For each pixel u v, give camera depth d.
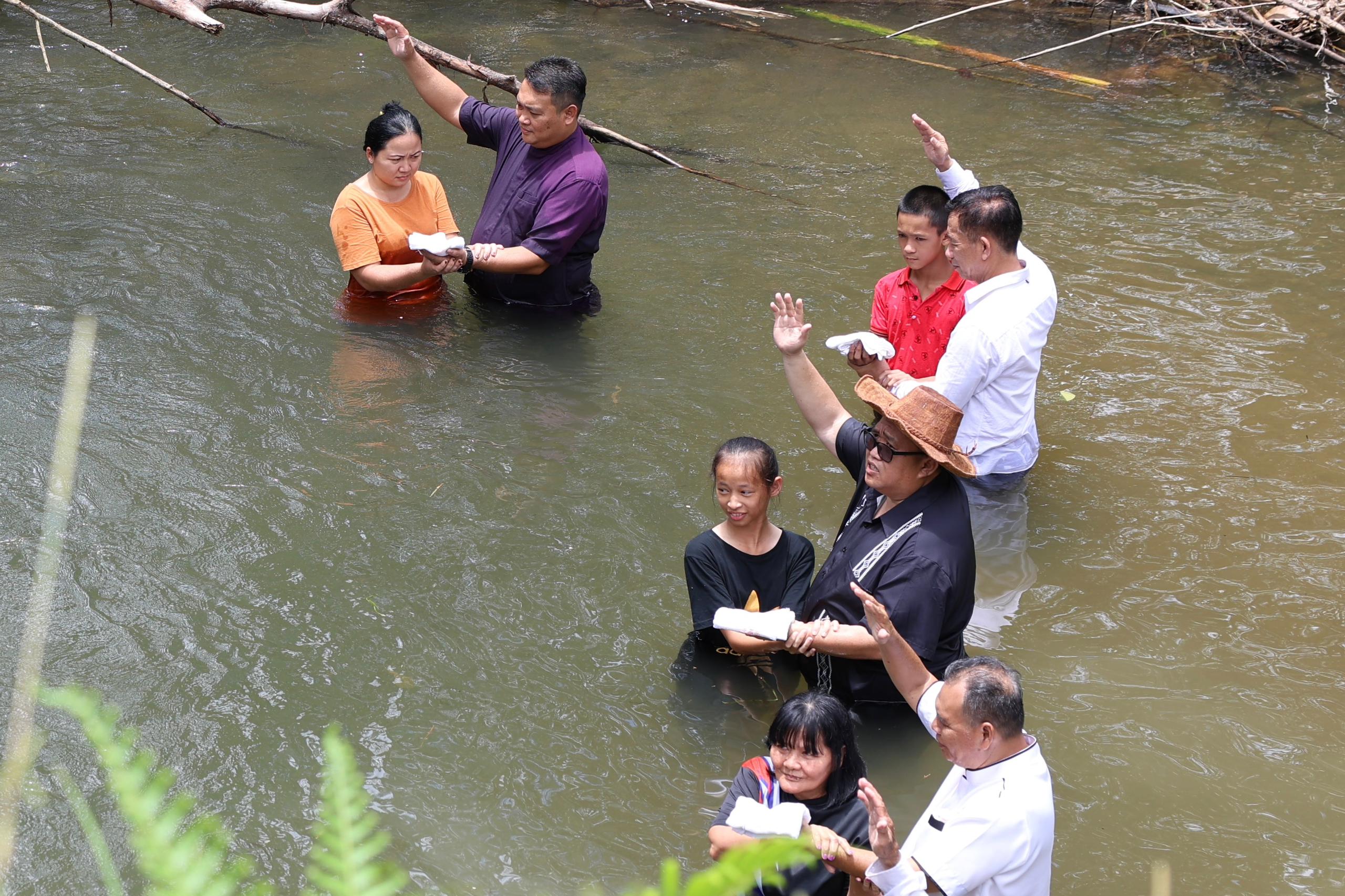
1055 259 8.42
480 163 9.57
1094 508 5.71
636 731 4.26
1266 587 5.18
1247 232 8.96
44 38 11.55
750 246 8.43
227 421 5.95
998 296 5.48
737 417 6.34
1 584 4.71
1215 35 13.62
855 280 7.96
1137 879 3.71
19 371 6.20
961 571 4.05
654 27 13.75
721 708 4.39
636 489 5.68
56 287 7.07
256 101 10.43
